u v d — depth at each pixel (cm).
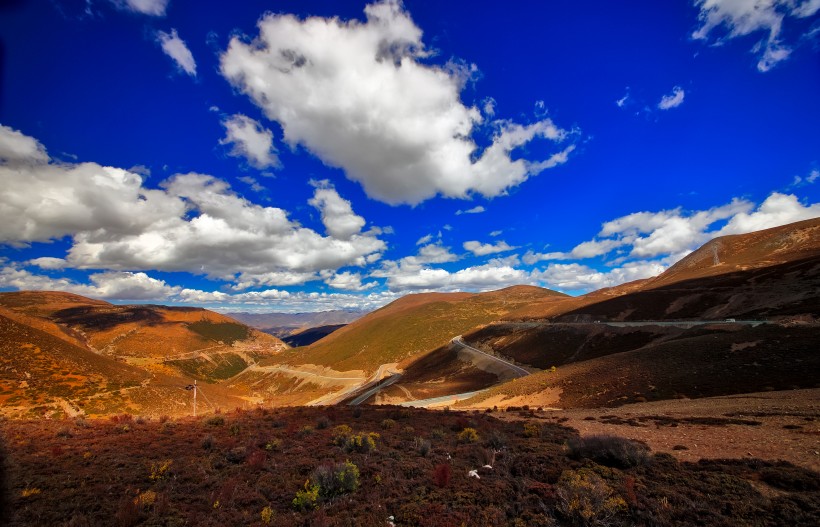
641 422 2392
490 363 11162
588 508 1013
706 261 18612
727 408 2547
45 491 1247
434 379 11806
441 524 1040
